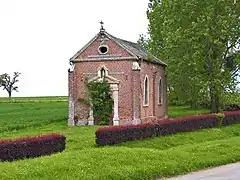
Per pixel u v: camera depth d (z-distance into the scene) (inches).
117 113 1993.1
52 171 780.0
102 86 1989.4
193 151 1131.9
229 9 2215.8
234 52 2276.1
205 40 2190.0
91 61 2033.7
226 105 2481.5
